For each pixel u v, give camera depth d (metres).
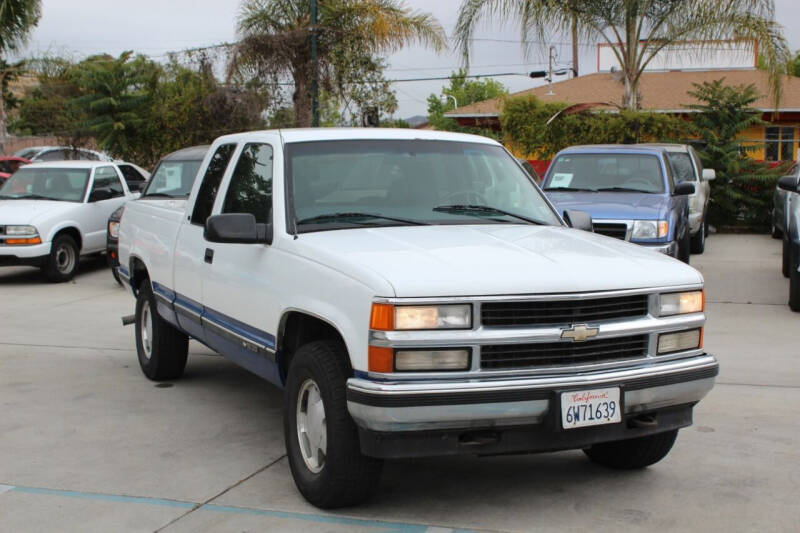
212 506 4.48
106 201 14.48
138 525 4.26
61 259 13.47
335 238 4.60
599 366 4.11
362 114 24.22
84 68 27.05
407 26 23.50
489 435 4.02
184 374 7.43
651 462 4.91
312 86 22.42
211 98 24.22
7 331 9.45
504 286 3.96
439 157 5.52
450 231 4.80
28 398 6.68
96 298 11.88
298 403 4.53
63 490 4.74
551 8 17.14
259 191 5.28
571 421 3.98
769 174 18.94
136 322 7.54
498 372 3.95
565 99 28.41
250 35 23.58
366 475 4.20
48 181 14.32
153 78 25.70
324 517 4.31
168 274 6.52
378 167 5.28
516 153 21.19
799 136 25.73
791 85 26.31
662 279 4.33
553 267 4.15
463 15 17.50
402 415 3.81
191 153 11.12
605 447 5.03
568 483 4.81
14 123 34.06
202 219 6.00
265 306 4.85
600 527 4.20
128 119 25.14
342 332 4.07
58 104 29.33
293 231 4.79
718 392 6.71
